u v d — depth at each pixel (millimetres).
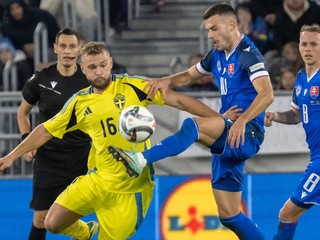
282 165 25641
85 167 22953
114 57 32469
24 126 23078
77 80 22656
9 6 30859
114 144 19375
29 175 26188
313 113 21547
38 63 29719
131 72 31922
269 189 25422
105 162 19609
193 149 25641
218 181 20688
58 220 20219
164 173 25797
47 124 19953
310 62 21406
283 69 28125
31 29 31031
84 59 19203
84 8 32688
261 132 20172
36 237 23500
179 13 33844
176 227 25484
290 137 25516
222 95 20234
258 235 21031
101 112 19328
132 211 19750
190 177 25406
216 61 20250
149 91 19359
